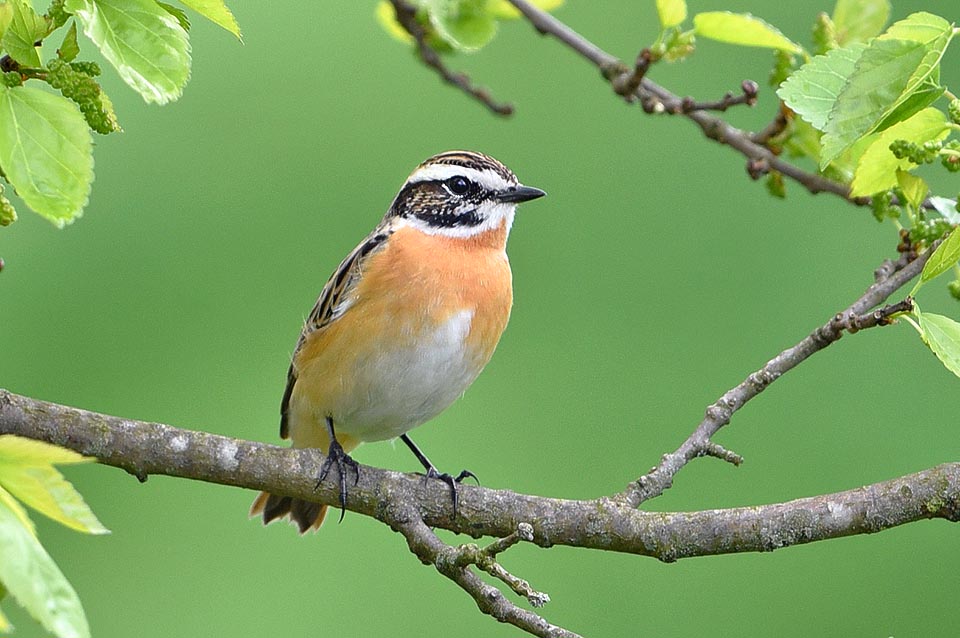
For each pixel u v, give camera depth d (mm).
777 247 13516
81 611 4742
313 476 7828
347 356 9516
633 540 7387
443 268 9547
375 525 12852
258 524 12859
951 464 7227
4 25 5578
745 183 13797
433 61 10961
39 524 12523
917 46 6527
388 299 9430
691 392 13242
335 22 14242
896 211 8492
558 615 12547
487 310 9695
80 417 7547
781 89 7316
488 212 9836
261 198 13547
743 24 9180
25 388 12703
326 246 13562
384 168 13922
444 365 9586
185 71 5582
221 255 13328
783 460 12992
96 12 5555
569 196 14094
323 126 13898
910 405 12984
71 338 12852
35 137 5250
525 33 14586
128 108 13344
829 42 9133
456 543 13117
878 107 6504
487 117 14289
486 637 12562
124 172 13281
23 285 12883
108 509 12797
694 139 14047
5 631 4676
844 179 9414
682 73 14133
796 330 13203
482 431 13305
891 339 13195
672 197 13922
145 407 12852
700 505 13023
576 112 14375
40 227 13047
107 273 13094
